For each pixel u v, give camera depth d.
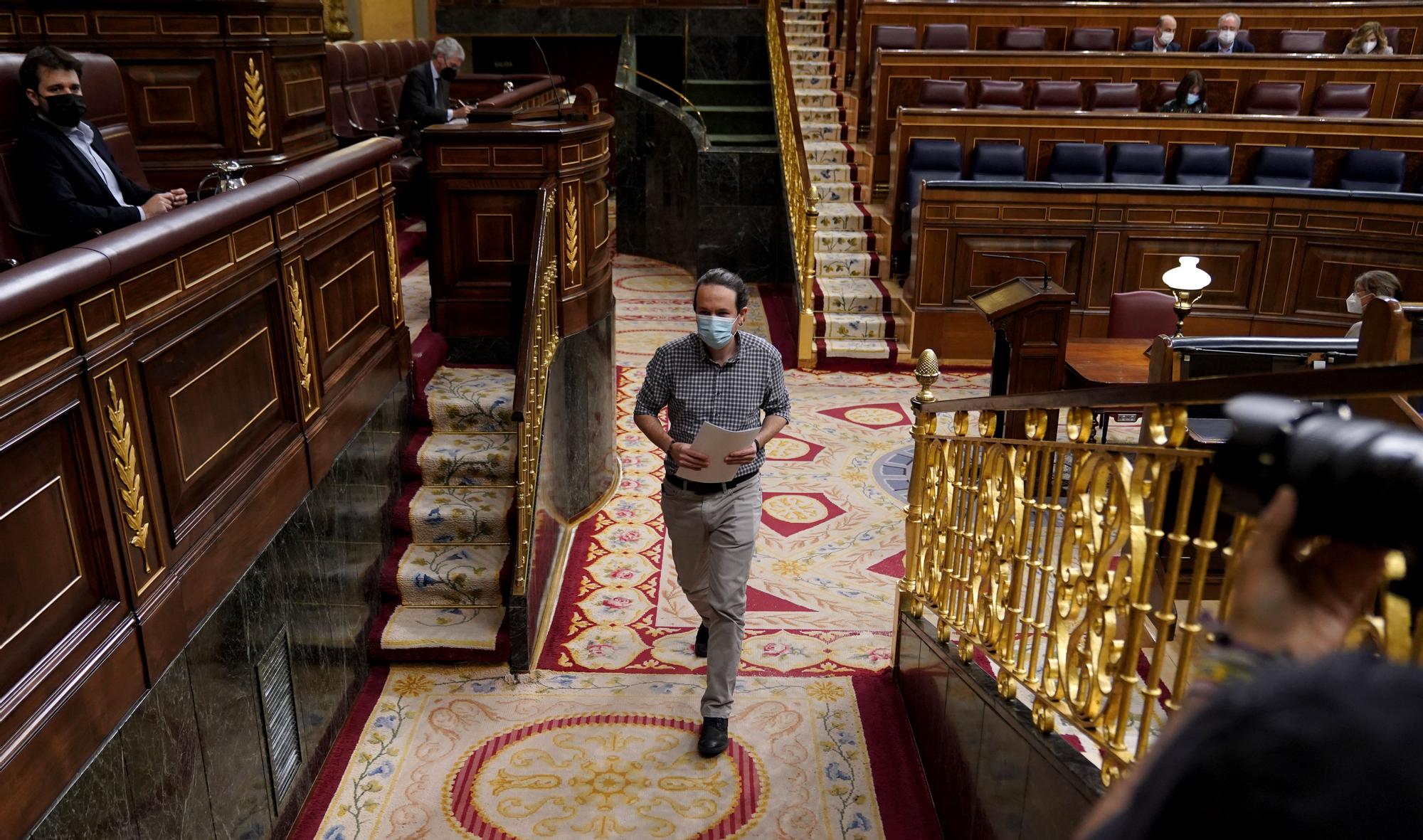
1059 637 2.65
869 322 9.05
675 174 12.20
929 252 8.69
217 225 2.90
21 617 2.14
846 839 3.54
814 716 4.21
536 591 4.68
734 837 3.54
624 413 7.75
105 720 2.37
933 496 3.99
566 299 5.56
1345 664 0.64
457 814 3.63
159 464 2.69
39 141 3.94
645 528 5.91
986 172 9.55
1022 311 6.12
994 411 3.24
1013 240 8.68
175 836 2.72
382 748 3.98
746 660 4.62
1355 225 8.29
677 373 3.85
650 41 15.92
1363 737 0.58
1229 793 0.60
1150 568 2.17
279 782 3.43
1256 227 8.54
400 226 8.25
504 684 4.40
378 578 4.63
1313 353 4.80
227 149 5.82
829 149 11.51
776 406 3.94
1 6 5.23
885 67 10.46
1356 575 0.84
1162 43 11.02
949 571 3.72
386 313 4.82
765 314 10.49
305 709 3.69
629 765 3.90
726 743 3.96
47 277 2.13
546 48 15.81
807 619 4.99
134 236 2.50
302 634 3.66
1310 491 0.83
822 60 13.88
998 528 3.16
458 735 4.06
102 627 2.40
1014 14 11.67
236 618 3.10
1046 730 2.73
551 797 3.72
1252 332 8.80
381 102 10.10
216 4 5.53
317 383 3.83
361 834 3.53
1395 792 0.56
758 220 11.54
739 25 14.67
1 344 2.05
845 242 10.20
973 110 9.63
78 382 2.33
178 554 2.78
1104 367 6.09
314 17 6.55
